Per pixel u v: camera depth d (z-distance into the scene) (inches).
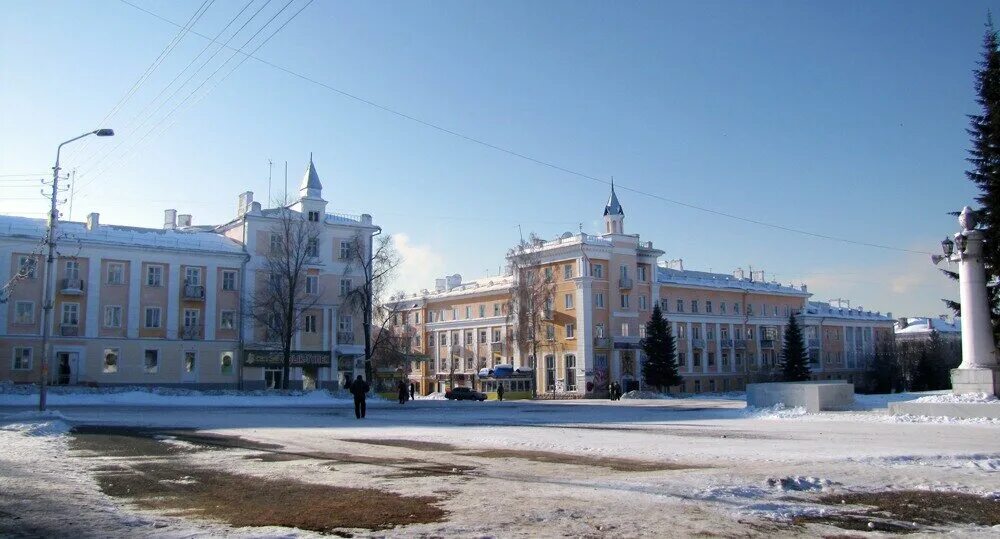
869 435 890.1
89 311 2426.2
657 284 3668.8
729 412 1508.4
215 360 2618.1
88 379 2402.8
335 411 1673.2
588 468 559.5
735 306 4077.3
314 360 2773.1
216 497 440.5
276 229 2746.1
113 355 2454.5
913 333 5032.0
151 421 1214.9
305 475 534.6
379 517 371.6
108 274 2471.7
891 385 4138.8
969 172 1568.7
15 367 2311.8
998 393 1190.9
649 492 433.1
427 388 4303.6
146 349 2507.4
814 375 4296.3
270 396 2215.8
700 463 585.3
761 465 564.1
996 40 1540.4
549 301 3388.3
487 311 3971.5
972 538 336.2
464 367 4087.1
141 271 2522.1
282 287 2623.0
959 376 1230.3
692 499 412.2
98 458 653.9
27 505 413.4
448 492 446.6
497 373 3376.0
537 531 336.5
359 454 683.4
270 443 804.6
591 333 3361.2
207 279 2625.5
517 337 3336.6
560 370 3459.6
